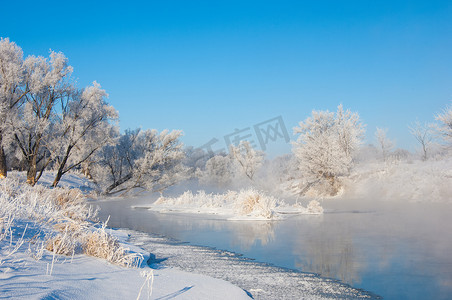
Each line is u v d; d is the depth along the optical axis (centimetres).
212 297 390
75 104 2947
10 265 380
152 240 984
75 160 3569
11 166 3778
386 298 463
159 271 536
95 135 3222
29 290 304
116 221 1512
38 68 2745
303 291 489
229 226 1295
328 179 3534
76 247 560
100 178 3878
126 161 4056
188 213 1870
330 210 1906
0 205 628
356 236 995
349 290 496
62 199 1180
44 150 3133
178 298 368
